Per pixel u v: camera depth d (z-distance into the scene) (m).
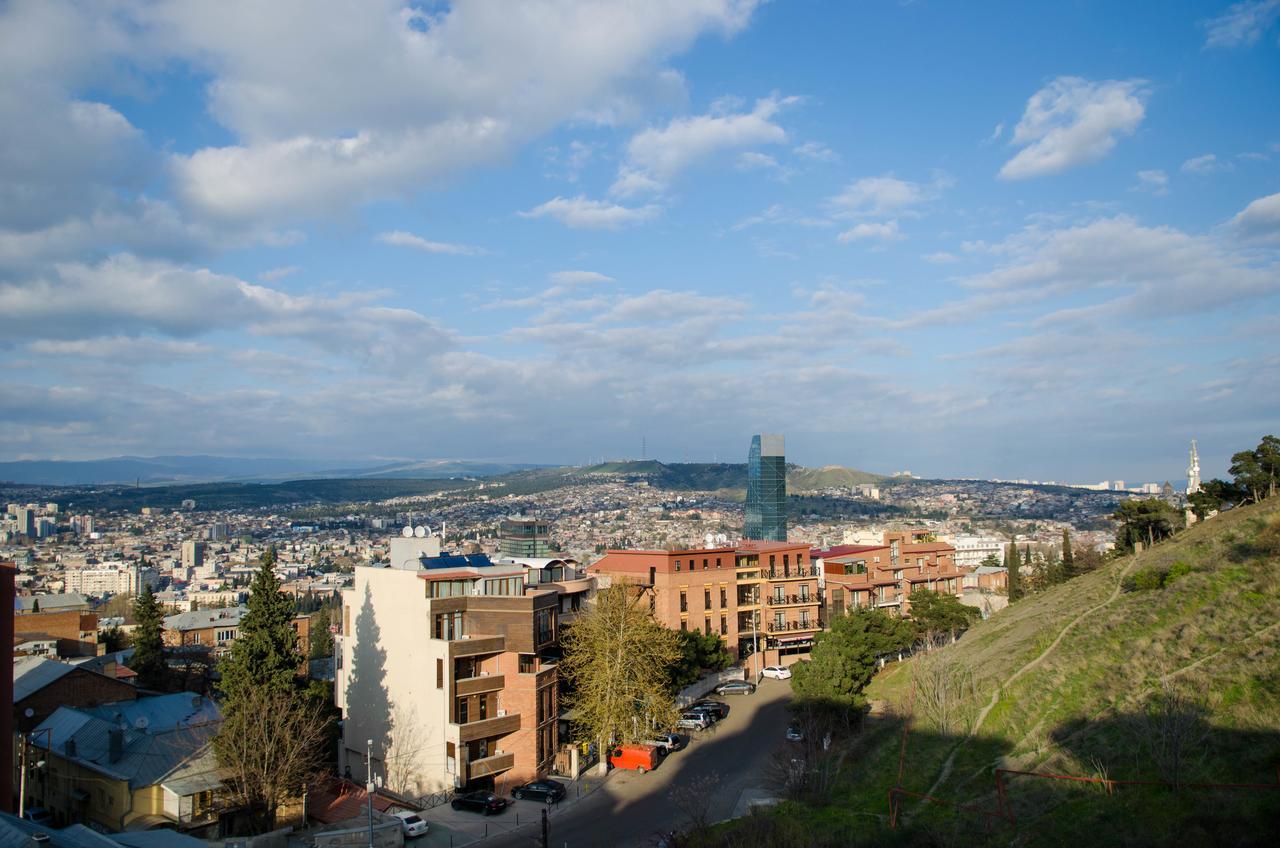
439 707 72.81
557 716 79.00
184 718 80.81
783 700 102.69
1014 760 53.69
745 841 51.78
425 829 61.28
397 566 87.19
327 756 80.50
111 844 41.56
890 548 140.00
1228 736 44.81
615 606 80.81
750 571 121.69
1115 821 42.50
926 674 70.56
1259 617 55.09
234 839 59.19
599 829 61.66
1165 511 106.56
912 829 48.38
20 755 73.94
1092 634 64.75
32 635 126.38
